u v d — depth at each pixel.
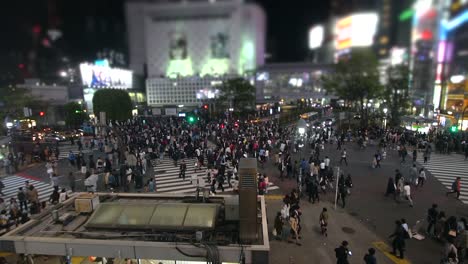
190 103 66.25
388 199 15.41
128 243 7.59
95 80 51.34
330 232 12.02
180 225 8.23
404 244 10.05
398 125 30.66
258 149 23.55
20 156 24.39
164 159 24.80
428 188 17.08
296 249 10.84
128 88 63.22
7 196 17.34
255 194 7.65
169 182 19.06
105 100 37.78
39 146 27.06
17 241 7.86
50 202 15.18
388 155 24.61
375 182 18.05
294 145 25.78
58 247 7.77
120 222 8.40
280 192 16.55
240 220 7.70
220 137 27.48
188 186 18.28
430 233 11.75
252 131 30.92
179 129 34.38
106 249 7.64
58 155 26.16
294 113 43.78
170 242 7.61
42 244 7.81
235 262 7.43
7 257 10.07
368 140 28.88
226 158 21.48
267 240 7.70
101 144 27.94
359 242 11.25
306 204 14.84
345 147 27.31
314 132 30.22
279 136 28.95
